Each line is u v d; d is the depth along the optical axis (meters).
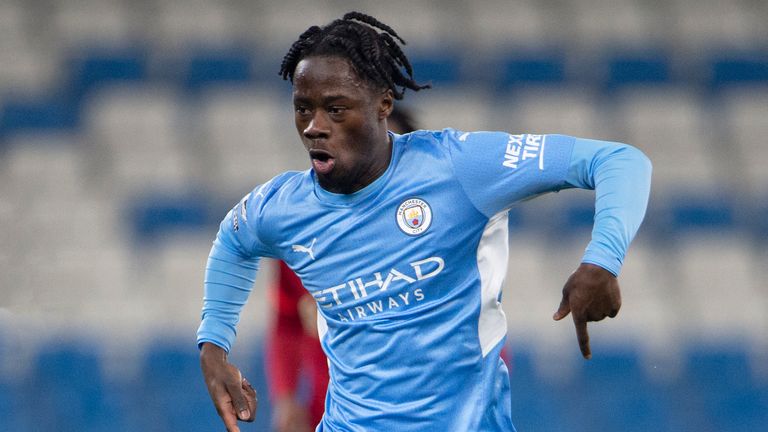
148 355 43.22
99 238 47.59
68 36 56.47
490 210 11.84
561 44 61.06
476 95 57.53
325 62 11.44
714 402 44.62
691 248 51.66
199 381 42.31
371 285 12.02
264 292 43.62
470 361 12.10
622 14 62.91
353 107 11.47
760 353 47.12
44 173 50.00
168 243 47.94
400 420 12.02
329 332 12.74
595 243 10.98
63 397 40.94
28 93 53.53
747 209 54.19
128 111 53.44
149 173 50.81
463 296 12.02
